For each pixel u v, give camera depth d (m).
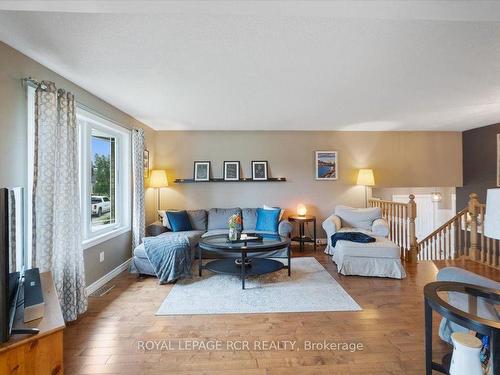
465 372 1.24
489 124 5.13
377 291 3.15
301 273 3.75
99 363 1.92
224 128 5.26
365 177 5.25
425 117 4.47
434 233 5.41
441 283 1.72
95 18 1.73
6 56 2.04
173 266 3.40
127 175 4.21
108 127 3.63
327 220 4.70
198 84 2.91
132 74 2.64
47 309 1.50
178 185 5.40
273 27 1.85
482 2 1.41
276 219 4.71
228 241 3.61
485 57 2.32
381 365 1.88
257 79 2.78
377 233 4.24
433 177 5.74
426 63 2.43
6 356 1.18
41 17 1.72
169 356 1.99
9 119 2.07
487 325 1.21
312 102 3.60
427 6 1.44
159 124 4.89
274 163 5.50
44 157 2.23
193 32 1.91
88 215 3.22
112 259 3.68
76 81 2.81
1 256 1.18
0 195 1.17
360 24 1.83
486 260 4.38
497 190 1.49
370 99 3.48
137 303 2.86
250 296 3.01
